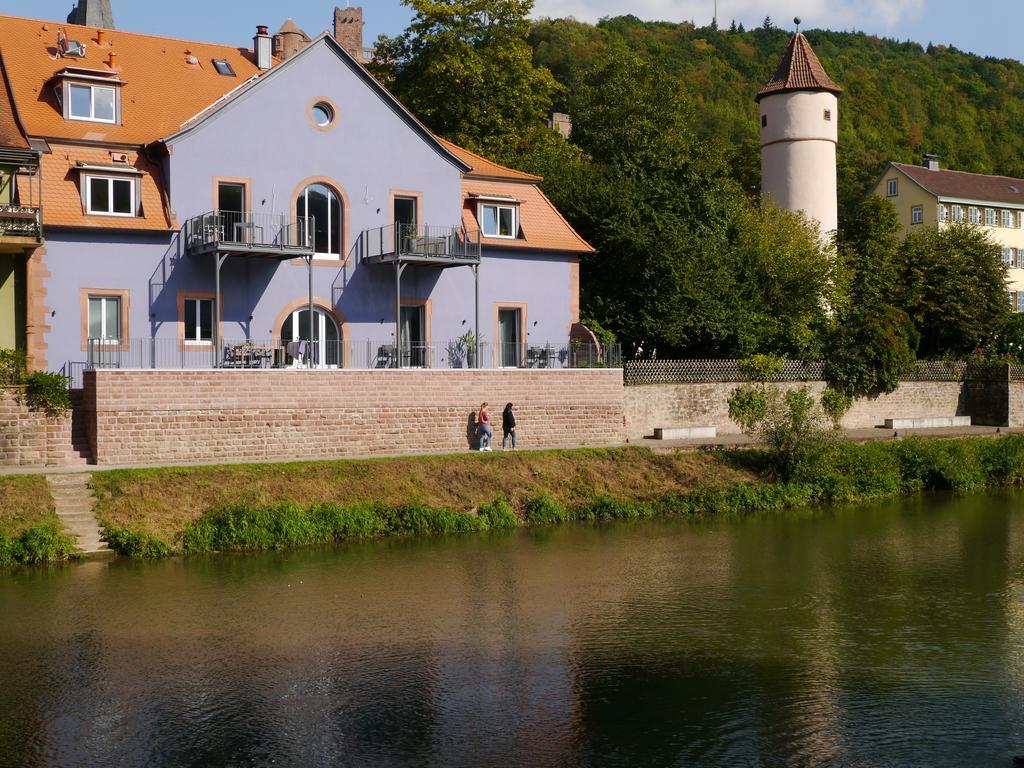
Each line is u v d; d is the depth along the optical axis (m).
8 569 23.55
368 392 31.92
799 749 14.85
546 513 30.59
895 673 18.06
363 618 20.70
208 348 32.94
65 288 30.80
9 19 35.34
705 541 28.70
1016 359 54.12
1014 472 40.56
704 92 115.31
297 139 34.50
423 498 29.52
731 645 19.52
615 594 22.97
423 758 14.41
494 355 38.12
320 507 27.67
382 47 53.34
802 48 54.78
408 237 35.28
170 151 32.41
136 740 14.89
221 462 29.19
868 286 51.38
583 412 36.00
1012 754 14.77
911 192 78.00
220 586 22.70
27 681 17.05
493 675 17.67
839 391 44.66
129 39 37.22
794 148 53.97
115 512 25.52
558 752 14.66
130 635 19.36
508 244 37.84
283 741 14.90
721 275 41.91
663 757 14.54
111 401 28.12
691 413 40.19
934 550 27.98
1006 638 20.14
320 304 34.84
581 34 111.38
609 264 41.53
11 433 27.58
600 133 56.97
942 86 135.38
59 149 31.69
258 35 39.12
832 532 30.30
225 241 31.91
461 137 50.78
